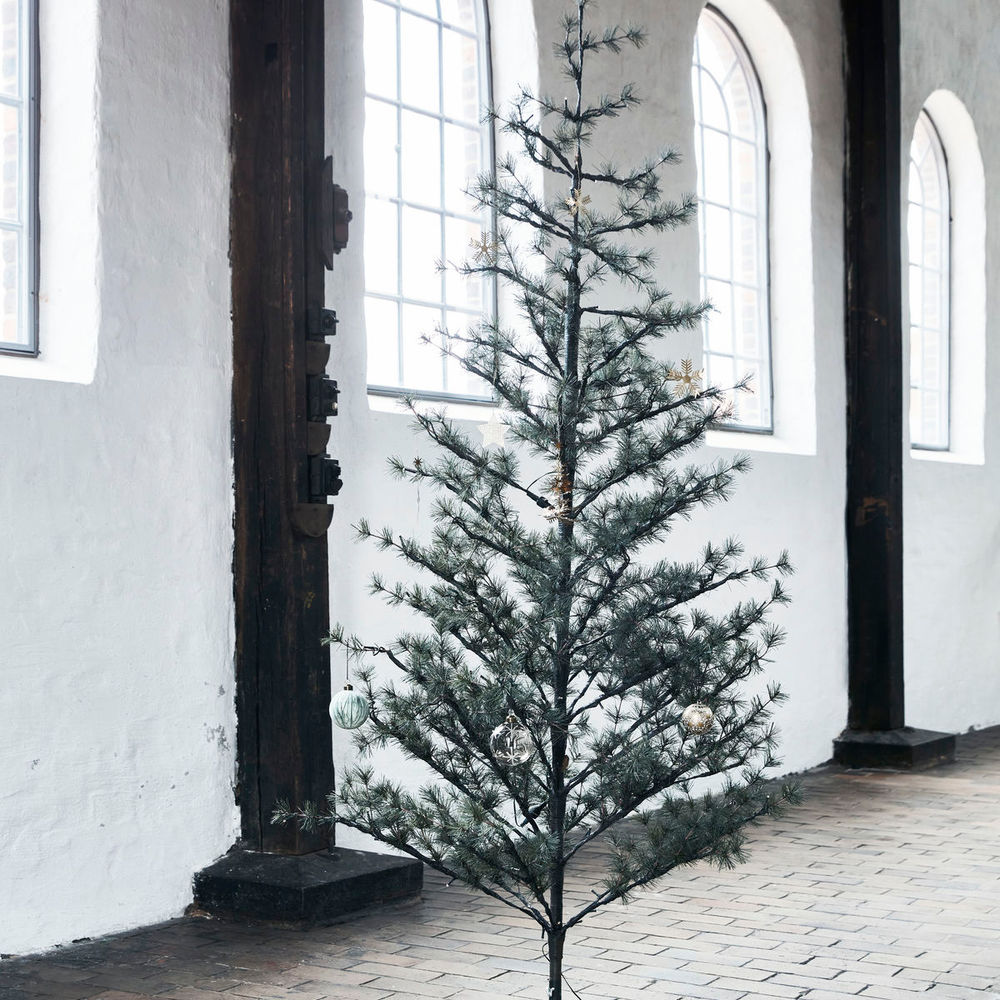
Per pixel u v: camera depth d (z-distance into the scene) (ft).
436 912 16.89
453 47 22.38
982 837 21.77
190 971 14.42
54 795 15.33
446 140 22.16
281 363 17.20
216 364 17.33
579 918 11.47
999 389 36.45
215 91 17.40
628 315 11.78
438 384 21.75
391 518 19.58
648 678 11.40
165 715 16.55
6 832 14.85
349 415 18.99
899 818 23.38
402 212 21.25
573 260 11.87
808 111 29.14
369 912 16.84
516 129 12.05
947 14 34.45
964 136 35.73
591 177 12.00
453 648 11.51
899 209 30.22
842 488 29.76
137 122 16.53
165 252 16.78
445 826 10.96
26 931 14.99
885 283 29.73
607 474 11.67
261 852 17.10
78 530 15.67
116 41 16.34
